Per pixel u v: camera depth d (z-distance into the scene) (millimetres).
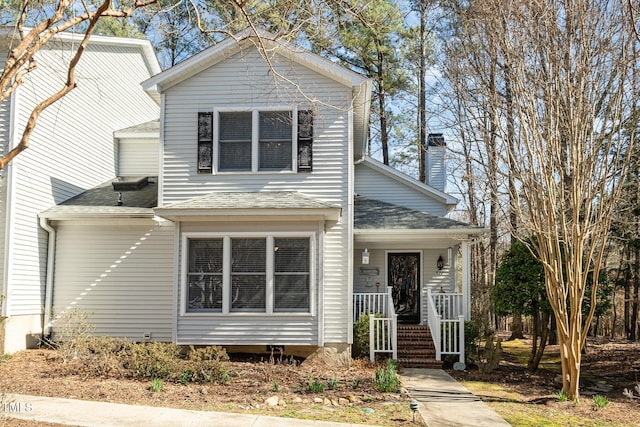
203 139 13539
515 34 10273
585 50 9430
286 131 13570
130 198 15070
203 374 10078
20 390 8945
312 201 12789
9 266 12422
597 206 10297
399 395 9891
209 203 12664
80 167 15578
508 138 11586
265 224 12727
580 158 9500
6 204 12492
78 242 14281
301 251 12742
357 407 8859
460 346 13375
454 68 14094
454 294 14648
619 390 11477
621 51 9375
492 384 11508
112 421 7367
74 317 13648
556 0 9875
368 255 16562
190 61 13398
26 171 13086
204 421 7570
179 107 13711
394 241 16719
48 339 13664
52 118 14164
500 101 11461
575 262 9797
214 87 13672
